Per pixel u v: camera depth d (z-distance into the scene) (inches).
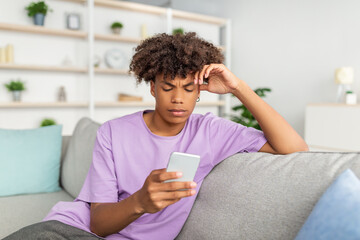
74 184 62.9
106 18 167.2
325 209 22.7
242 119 140.3
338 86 135.3
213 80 36.6
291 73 161.3
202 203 37.5
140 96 173.6
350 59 134.0
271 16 171.3
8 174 63.5
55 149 68.8
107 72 161.6
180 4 208.8
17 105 140.2
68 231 31.4
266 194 31.3
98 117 168.7
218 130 39.9
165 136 37.2
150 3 200.8
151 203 25.3
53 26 153.2
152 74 32.0
